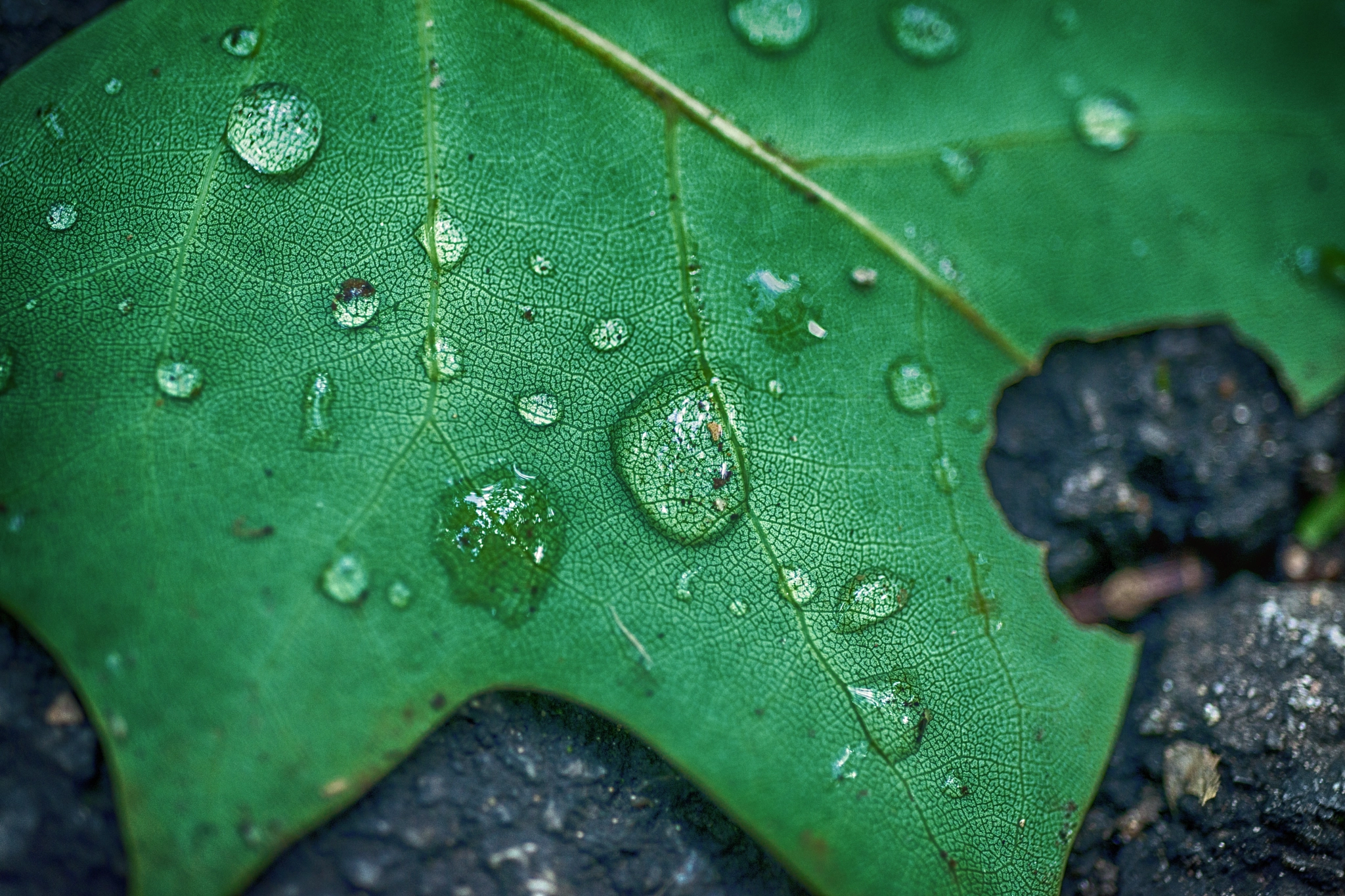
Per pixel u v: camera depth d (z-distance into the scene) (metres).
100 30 0.19
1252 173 0.21
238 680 0.18
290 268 0.19
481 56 0.19
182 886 0.18
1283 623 0.20
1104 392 0.21
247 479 0.19
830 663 0.19
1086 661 0.19
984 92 0.20
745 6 0.20
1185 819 0.20
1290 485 0.21
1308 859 0.20
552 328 0.19
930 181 0.20
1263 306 0.21
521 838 0.19
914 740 0.19
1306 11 0.21
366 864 0.19
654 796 0.19
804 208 0.20
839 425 0.19
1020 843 0.19
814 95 0.20
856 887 0.19
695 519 0.19
